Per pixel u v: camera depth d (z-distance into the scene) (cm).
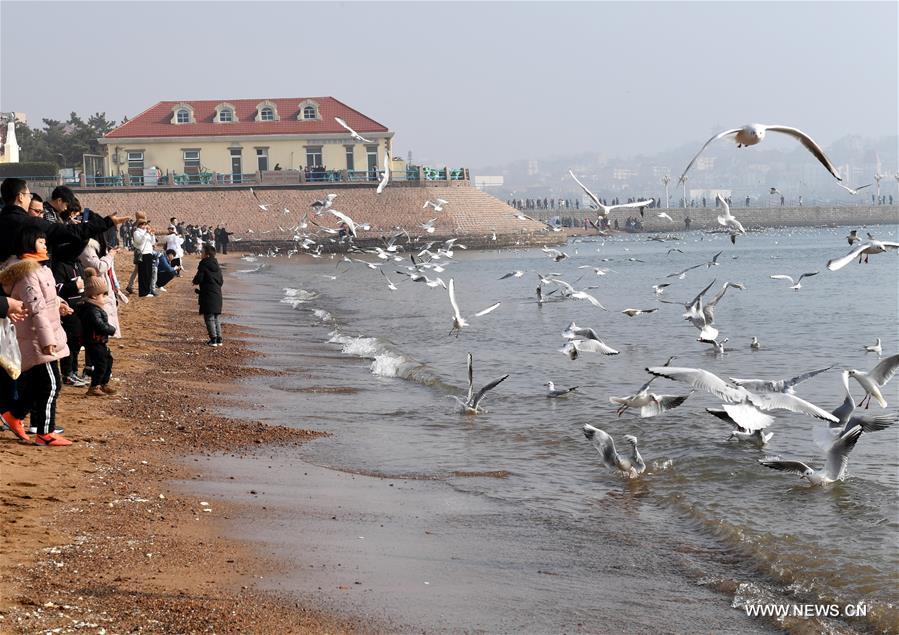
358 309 4459
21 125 14700
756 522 1174
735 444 1573
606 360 2644
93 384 1794
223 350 2678
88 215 1348
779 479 1366
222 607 845
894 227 16075
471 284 6222
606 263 8044
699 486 1349
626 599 941
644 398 1242
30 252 1332
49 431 1378
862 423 1260
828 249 9931
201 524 1099
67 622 774
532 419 1831
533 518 1213
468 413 1880
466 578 984
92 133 14975
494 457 1540
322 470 1430
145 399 1833
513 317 3934
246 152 10519
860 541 1098
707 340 1923
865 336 3172
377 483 1370
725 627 880
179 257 4594
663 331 3334
